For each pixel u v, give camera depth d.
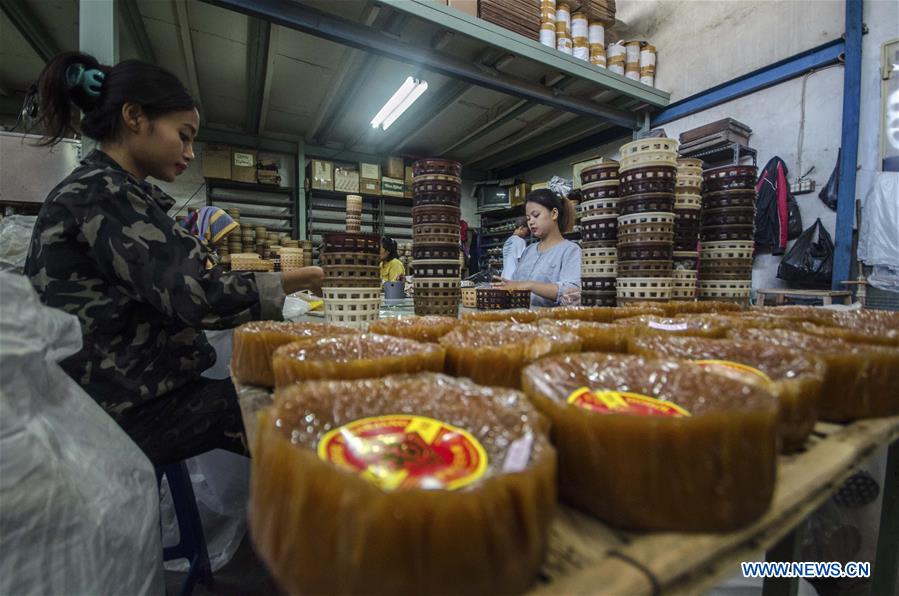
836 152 2.78
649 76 3.72
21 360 0.48
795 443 0.36
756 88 3.14
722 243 1.25
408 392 0.33
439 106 4.27
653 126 3.87
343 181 5.40
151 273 0.73
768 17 3.07
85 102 0.88
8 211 1.51
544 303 1.87
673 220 1.07
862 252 2.54
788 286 3.00
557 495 0.30
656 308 0.81
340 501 0.21
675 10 3.65
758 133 3.17
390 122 4.52
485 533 0.20
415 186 1.08
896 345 0.49
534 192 2.14
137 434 0.80
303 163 5.32
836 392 0.42
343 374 0.38
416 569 0.20
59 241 0.73
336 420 0.30
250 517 0.25
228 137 5.01
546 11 2.97
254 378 0.52
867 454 0.39
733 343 0.46
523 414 0.29
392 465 0.27
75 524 0.51
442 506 0.20
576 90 3.61
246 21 3.10
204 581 1.14
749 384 0.32
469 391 0.33
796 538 0.70
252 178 4.98
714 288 1.28
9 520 0.46
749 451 0.26
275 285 0.84
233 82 3.99
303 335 0.53
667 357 0.44
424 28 2.98
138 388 0.79
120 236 0.72
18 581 0.46
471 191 6.55
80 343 0.59
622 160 1.12
